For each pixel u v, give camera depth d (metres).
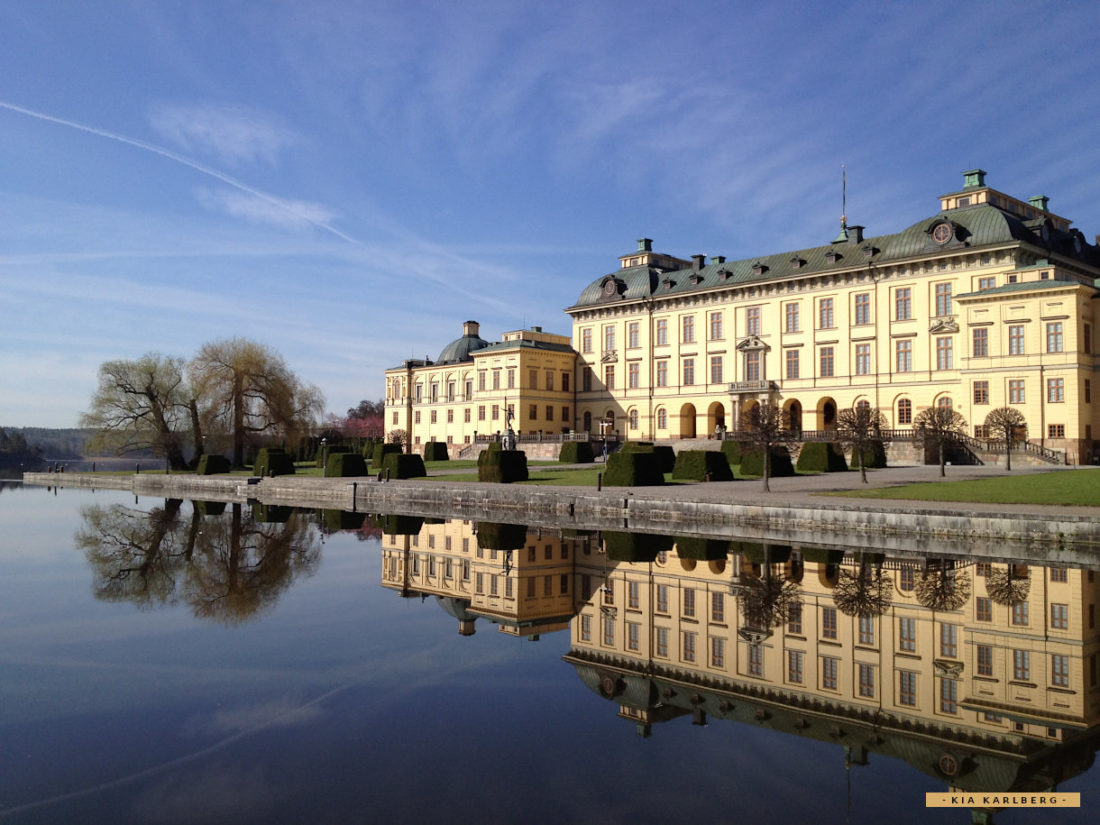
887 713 12.55
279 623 18.80
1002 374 62.72
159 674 14.60
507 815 9.05
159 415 95.62
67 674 14.61
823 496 38.84
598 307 97.75
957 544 29.80
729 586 22.41
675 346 90.25
